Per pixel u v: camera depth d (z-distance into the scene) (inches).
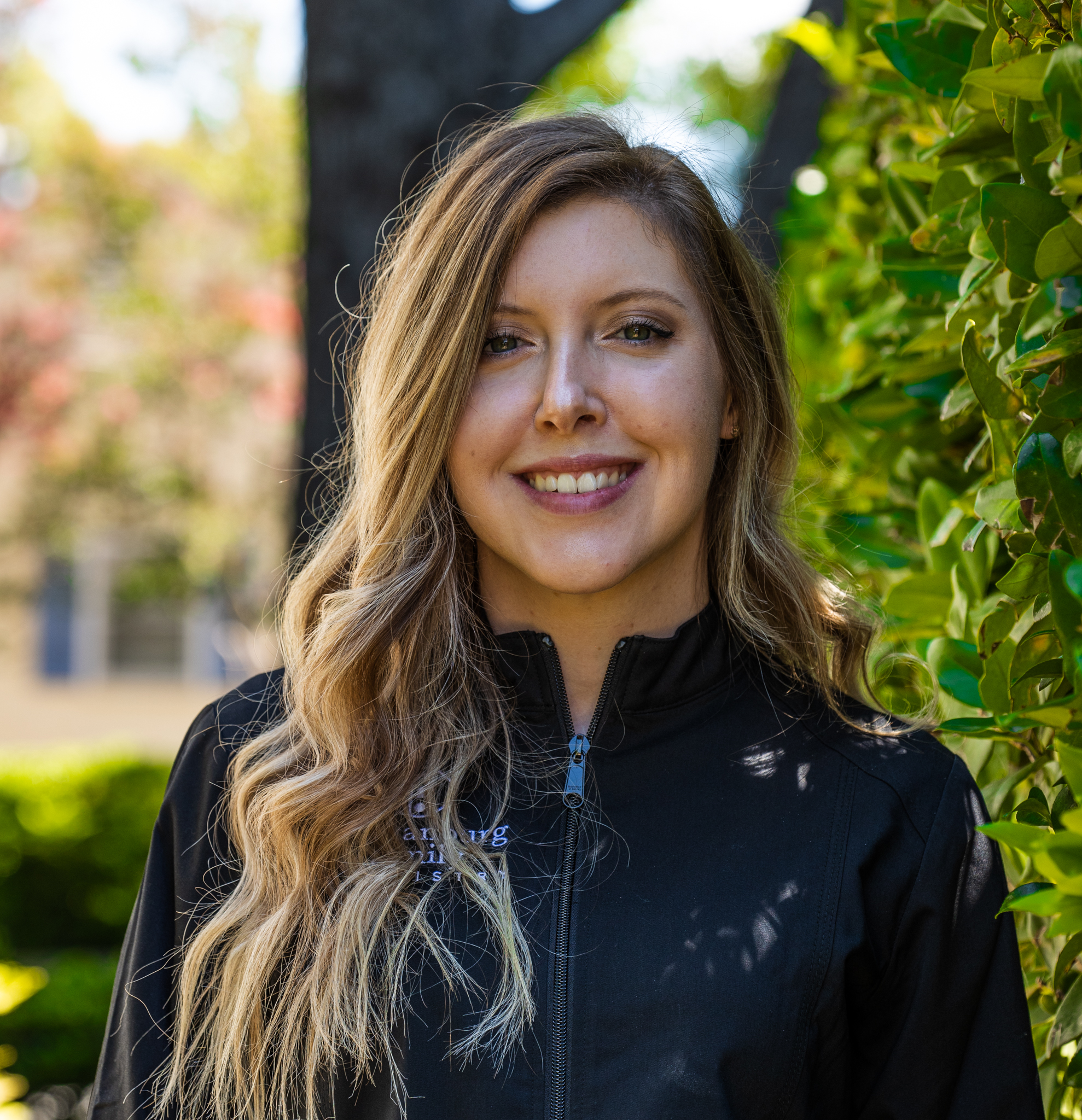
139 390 370.0
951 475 62.8
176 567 455.8
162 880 54.1
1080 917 37.0
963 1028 49.3
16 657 511.5
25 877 269.4
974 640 53.2
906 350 59.1
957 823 50.4
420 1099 47.5
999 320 49.6
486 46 115.1
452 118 111.0
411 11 108.7
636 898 49.7
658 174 52.9
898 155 67.2
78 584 514.6
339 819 52.8
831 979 47.7
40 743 513.7
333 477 105.4
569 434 50.4
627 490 51.5
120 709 522.9
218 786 54.7
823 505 74.0
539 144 51.6
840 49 79.3
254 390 374.6
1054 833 37.8
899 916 49.3
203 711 57.6
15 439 373.1
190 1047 51.9
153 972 52.5
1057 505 43.4
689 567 56.2
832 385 77.7
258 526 394.9
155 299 369.1
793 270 89.2
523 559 52.4
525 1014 47.8
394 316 54.5
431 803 53.1
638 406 50.3
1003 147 52.3
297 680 56.4
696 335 52.1
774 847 50.2
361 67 108.1
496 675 56.9
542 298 50.5
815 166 91.4
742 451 58.1
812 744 53.4
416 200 106.3
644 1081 46.3
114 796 277.7
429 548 56.4
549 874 51.0
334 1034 48.5
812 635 57.7
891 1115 49.3
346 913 50.2
